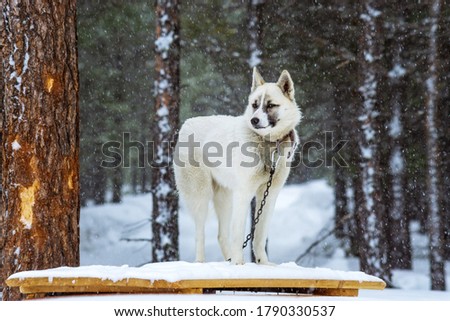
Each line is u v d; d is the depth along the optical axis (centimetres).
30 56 786
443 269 1509
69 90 808
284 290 750
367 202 1340
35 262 771
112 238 2255
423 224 2041
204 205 828
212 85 2020
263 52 1460
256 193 777
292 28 1474
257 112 727
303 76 1562
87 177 2545
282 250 2161
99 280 627
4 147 790
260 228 757
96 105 2045
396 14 1536
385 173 1650
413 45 1596
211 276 627
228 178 760
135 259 2111
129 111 2131
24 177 776
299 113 760
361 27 1355
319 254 2041
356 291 711
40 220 775
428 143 1490
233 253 727
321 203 2555
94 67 2002
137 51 2106
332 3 1535
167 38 1341
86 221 2345
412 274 1786
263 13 1479
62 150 795
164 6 1343
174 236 1334
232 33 1559
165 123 1333
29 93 783
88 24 1861
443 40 1564
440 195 1510
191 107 2208
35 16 791
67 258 791
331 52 1516
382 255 1341
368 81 1338
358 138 1357
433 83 1456
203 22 1559
